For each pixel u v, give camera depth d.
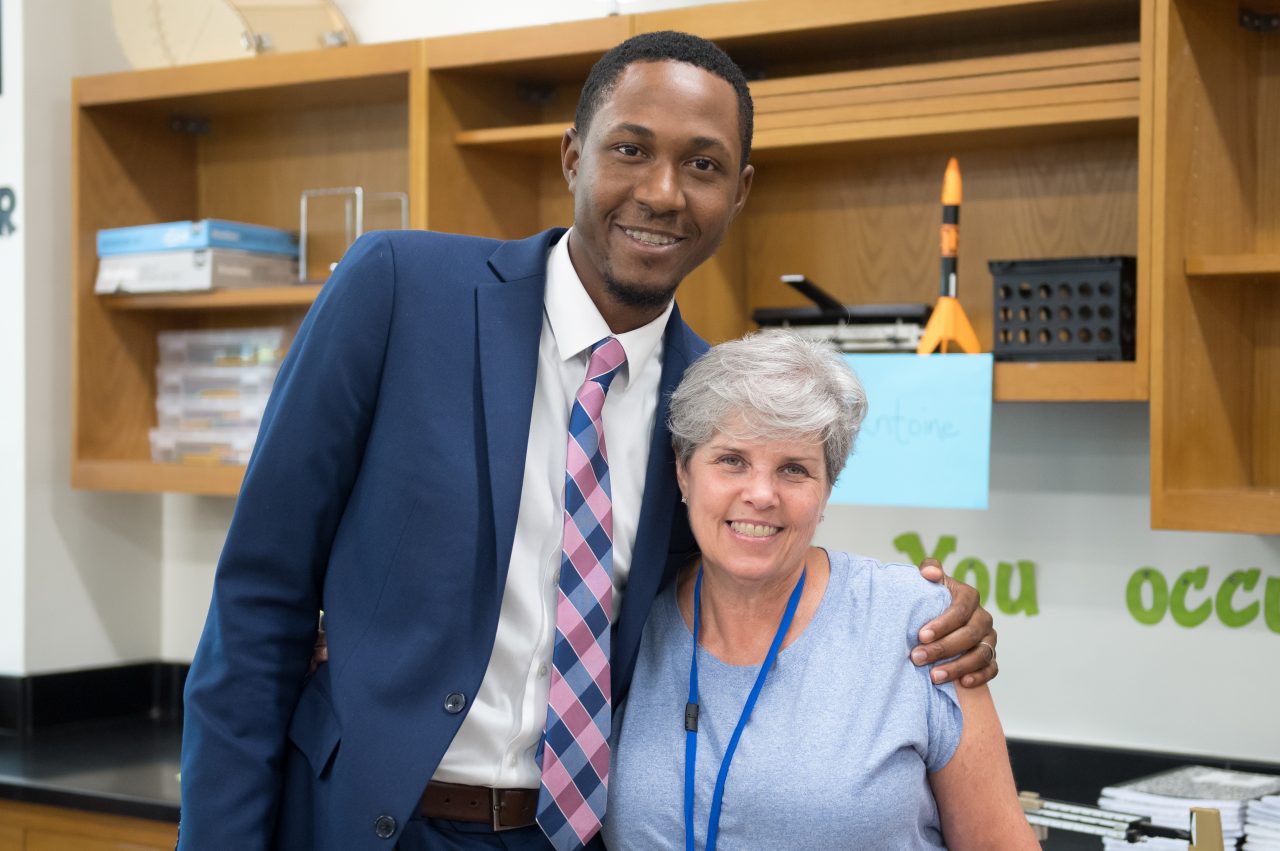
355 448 1.49
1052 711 2.54
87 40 3.14
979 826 1.54
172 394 3.08
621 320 1.55
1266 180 2.33
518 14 2.91
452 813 1.49
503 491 1.46
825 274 2.65
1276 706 2.37
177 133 3.24
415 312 1.50
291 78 2.77
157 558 3.36
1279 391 2.33
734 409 1.49
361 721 1.43
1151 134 2.11
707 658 1.57
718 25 2.41
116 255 3.02
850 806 1.46
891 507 2.67
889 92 2.31
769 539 1.50
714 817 1.49
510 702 1.51
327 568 1.51
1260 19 2.30
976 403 2.28
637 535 1.57
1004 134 2.35
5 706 3.08
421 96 2.62
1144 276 2.13
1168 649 2.45
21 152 3.04
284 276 3.08
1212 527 2.11
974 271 2.53
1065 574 2.52
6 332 3.08
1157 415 2.12
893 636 1.54
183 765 1.47
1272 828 2.05
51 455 3.11
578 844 1.50
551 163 2.82
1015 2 2.21
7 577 3.09
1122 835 2.10
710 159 1.45
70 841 2.61
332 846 1.44
